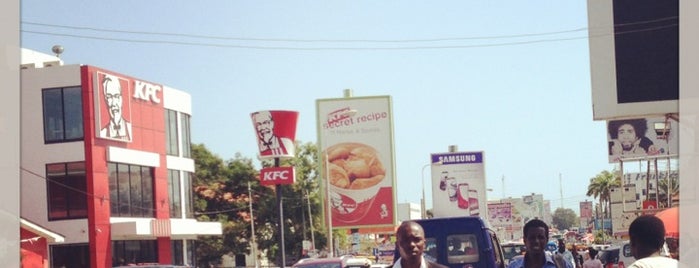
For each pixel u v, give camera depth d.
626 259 26.78
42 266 37.72
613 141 49.84
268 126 43.53
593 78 23.80
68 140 43.22
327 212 51.66
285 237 66.44
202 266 63.66
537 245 9.01
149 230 44.84
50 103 43.62
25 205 43.19
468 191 62.34
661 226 6.57
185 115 53.28
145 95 47.81
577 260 26.91
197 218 64.81
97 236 42.56
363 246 74.00
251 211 61.91
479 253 16.56
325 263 24.25
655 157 33.03
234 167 67.56
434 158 62.84
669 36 23.20
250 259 66.62
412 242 6.89
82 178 42.97
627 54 23.48
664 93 23.17
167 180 49.75
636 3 23.56
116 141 44.75
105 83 43.91
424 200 74.12
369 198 58.50
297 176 67.00
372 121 58.88
